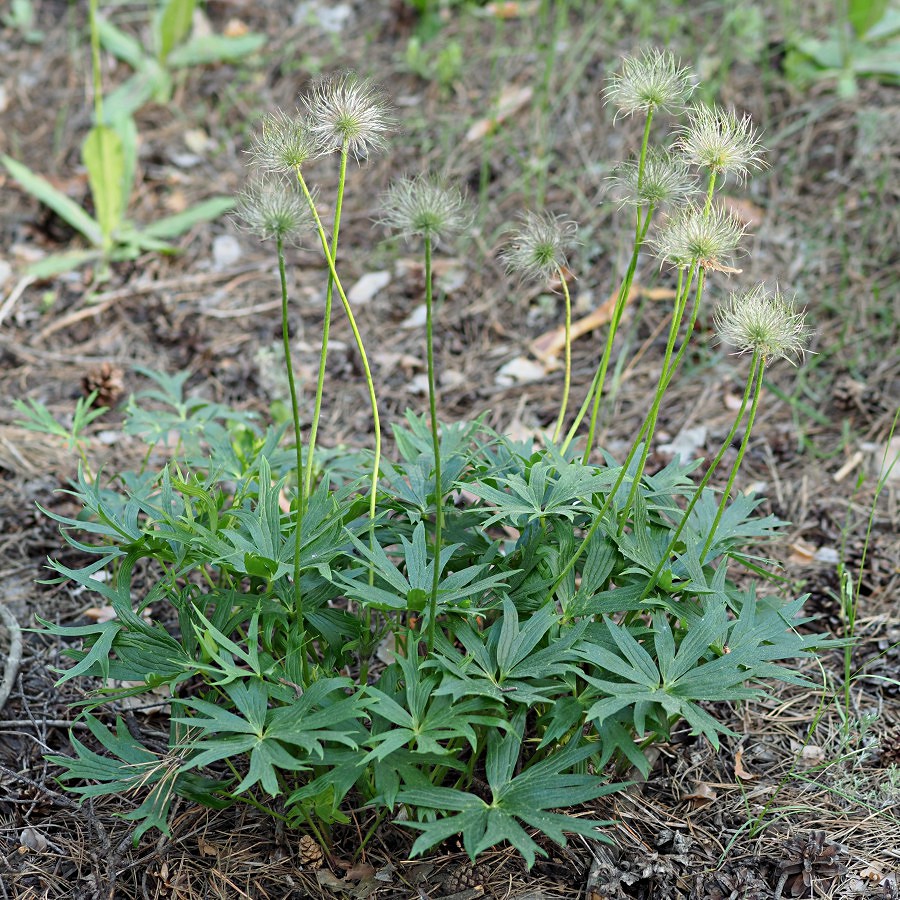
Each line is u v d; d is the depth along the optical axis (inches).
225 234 94.2
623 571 57.7
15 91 109.8
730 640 56.5
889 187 87.2
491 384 80.3
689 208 55.1
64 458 74.6
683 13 106.3
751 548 69.9
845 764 61.0
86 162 86.7
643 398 78.7
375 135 54.8
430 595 55.1
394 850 58.0
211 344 82.6
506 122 98.5
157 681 56.1
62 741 61.7
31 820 59.0
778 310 53.8
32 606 67.0
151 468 74.0
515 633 55.5
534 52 104.7
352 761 54.1
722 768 61.1
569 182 92.3
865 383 77.7
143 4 121.9
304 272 89.8
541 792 53.9
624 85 55.6
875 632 65.9
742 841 58.4
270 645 56.6
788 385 78.7
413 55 105.0
